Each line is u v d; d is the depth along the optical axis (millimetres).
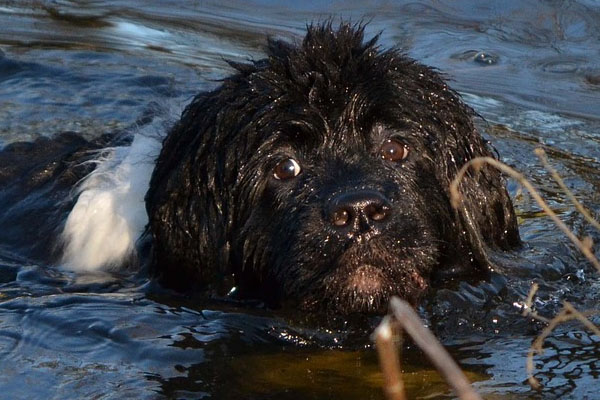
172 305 10086
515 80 16922
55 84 16125
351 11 19844
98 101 15461
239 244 9930
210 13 20125
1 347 9234
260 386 8547
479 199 10281
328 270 9133
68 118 14852
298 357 9062
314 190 9445
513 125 15141
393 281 9258
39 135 14172
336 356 9078
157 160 10320
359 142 9734
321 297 9430
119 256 11078
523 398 8188
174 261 10328
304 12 20016
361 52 9961
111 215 11312
